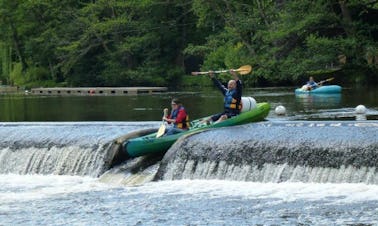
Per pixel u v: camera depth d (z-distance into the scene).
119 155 34.97
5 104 80.38
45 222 26.39
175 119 35.28
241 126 35.25
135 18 117.19
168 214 26.67
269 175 31.02
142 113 59.41
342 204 26.64
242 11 95.69
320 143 30.77
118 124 40.62
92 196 30.11
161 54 116.19
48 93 105.19
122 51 111.94
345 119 45.53
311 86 72.88
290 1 83.19
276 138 32.03
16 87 127.06
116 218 26.50
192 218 26.03
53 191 31.50
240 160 31.80
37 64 130.50
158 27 113.44
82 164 35.56
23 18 126.75
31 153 37.22
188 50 102.00
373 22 84.19
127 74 113.38
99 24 111.06
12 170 37.19
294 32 82.31
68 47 112.81
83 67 119.06
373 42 80.38
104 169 34.69
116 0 113.06
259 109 37.03
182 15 114.25
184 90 95.19
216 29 114.38
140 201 28.75
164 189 30.56
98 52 119.06
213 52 100.81
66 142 36.81
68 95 96.31
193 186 30.83
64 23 119.50
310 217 25.30
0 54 144.25
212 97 75.31
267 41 86.06
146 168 33.88
